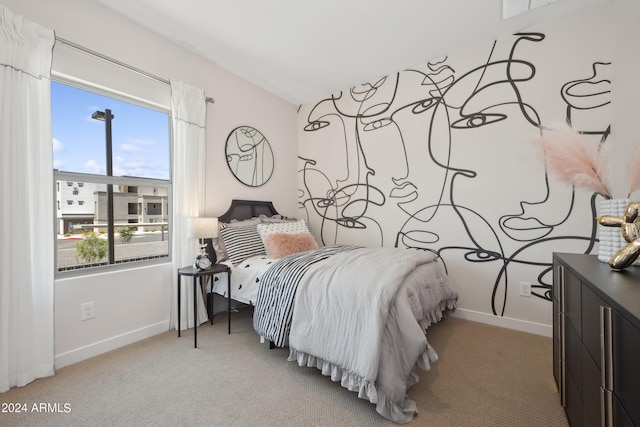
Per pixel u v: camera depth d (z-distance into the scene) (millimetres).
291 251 2650
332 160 3654
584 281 1082
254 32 2422
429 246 2918
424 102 2936
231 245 2697
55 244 1906
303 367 1871
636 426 691
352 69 3057
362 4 2107
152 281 2369
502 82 2518
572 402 1278
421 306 1803
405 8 2154
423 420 1383
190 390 1625
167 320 2463
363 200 3387
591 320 1020
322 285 1769
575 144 2227
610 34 2098
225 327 2551
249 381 1712
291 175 3891
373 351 1408
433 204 2895
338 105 3590
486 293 2621
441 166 2842
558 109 2291
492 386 1650
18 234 1635
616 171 2004
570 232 2260
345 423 1372
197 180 2615
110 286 2115
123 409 1466
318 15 2223
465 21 2307
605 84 2115
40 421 1372
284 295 1931
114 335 2129
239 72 3111
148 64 2359
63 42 1841
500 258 2551
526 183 2428
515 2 2098
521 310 2461
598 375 942
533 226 2404
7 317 1592
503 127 2518
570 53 2240
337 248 2725
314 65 2971
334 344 1585
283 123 3775
